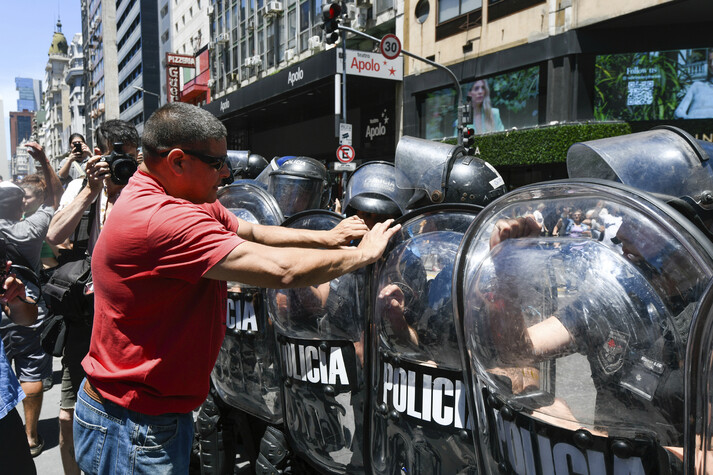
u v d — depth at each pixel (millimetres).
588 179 1213
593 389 1083
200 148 1554
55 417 4094
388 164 2250
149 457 1594
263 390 2197
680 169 1389
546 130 12828
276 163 3348
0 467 1854
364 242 1603
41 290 2771
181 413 1644
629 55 12461
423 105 17453
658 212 1071
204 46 35500
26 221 3283
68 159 4730
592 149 1474
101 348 1633
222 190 2484
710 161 1369
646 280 1060
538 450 1149
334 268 1472
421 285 1562
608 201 1160
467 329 1306
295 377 1978
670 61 12273
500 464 1261
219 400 2486
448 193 1929
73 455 2807
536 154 13055
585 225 1184
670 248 1047
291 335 1973
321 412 1926
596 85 12734
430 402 1527
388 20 18516
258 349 2174
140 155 2887
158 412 1595
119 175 2572
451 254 1562
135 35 55406
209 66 34406
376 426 1738
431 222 1685
